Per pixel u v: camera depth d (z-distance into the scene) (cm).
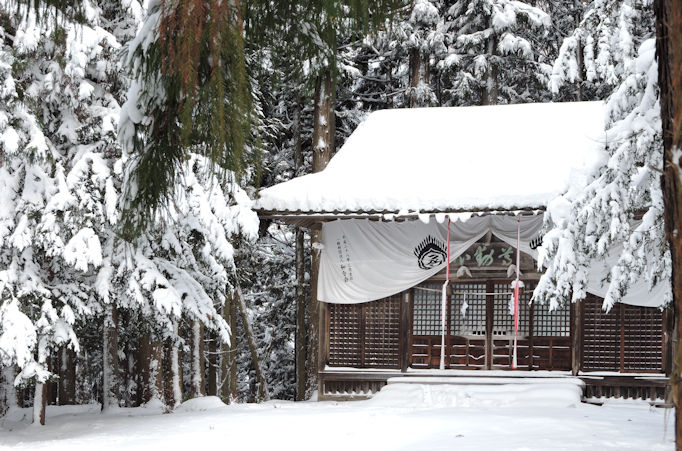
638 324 1878
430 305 2008
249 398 3441
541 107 2186
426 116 2231
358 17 569
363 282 2023
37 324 1650
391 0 564
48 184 1719
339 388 2030
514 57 3177
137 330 2131
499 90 3369
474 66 3119
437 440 1165
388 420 1440
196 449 1209
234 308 2861
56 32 595
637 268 1390
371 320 2044
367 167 2053
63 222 1712
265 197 1984
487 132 2120
